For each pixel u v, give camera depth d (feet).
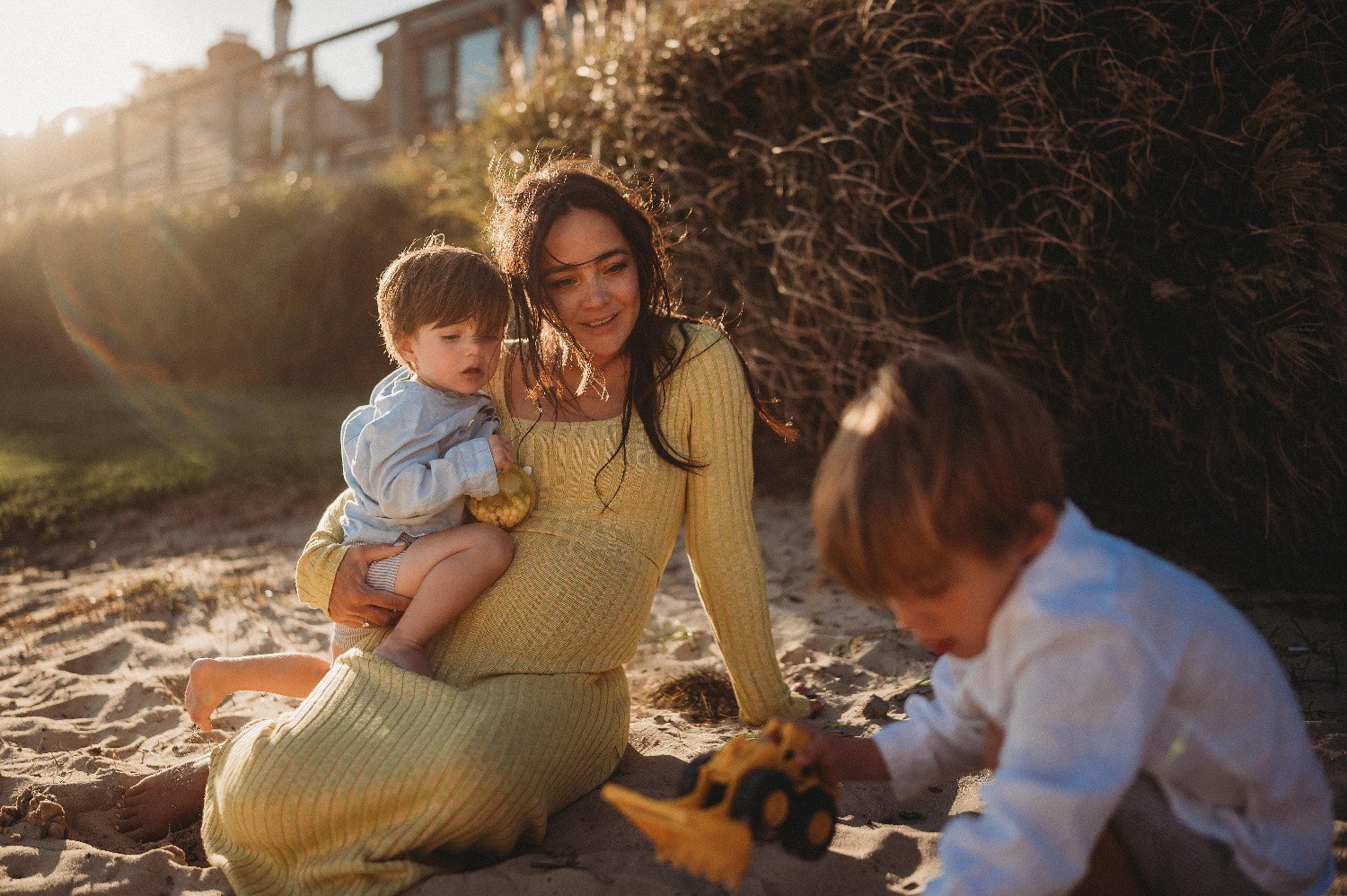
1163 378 11.94
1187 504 12.45
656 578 7.32
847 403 14.33
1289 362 10.75
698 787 4.51
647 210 7.87
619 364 7.34
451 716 5.96
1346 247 10.39
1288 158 10.48
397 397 7.09
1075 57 11.75
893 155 12.94
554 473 7.10
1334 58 10.70
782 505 15.65
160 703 9.64
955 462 3.93
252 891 5.94
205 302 34.50
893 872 6.02
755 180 14.85
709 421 7.27
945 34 12.49
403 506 6.83
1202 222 11.33
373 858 5.67
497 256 7.54
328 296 31.65
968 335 13.24
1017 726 4.02
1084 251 11.79
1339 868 5.52
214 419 26.86
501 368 7.53
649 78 15.71
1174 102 11.21
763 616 7.57
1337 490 10.97
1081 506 12.89
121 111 52.90
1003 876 3.87
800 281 13.85
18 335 42.70
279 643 11.48
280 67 52.90
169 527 16.84
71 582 14.01
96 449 23.07
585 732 6.70
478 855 6.06
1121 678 3.88
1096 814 3.84
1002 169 12.62
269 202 34.30
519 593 6.77
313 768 5.80
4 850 6.60
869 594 4.33
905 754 4.94
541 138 17.38
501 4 35.83
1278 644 9.05
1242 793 4.20
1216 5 10.91
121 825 7.15
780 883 5.75
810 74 13.85
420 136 32.19
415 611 6.72
